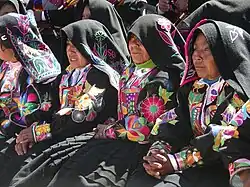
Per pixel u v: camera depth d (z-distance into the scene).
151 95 2.86
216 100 2.58
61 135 3.17
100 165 2.80
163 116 2.78
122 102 2.98
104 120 3.14
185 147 2.70
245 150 2.30
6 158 3.28
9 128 3.41
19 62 3.42
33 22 3.44
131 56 2.99
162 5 3.93
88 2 3.83
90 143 2.96
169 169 2.59
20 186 2.96
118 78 3.18
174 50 2.90
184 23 3.41
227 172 2.58
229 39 2.47
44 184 2.96
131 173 2.78
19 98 3.40
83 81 3.18
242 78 2.44
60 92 3.29
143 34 2.91
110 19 3.78
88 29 3.23
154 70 2.92
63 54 3.39
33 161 3.04
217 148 2.43
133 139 2.89
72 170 2.80
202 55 2.57
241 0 3.29
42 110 3.32
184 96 2.74
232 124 2.38
